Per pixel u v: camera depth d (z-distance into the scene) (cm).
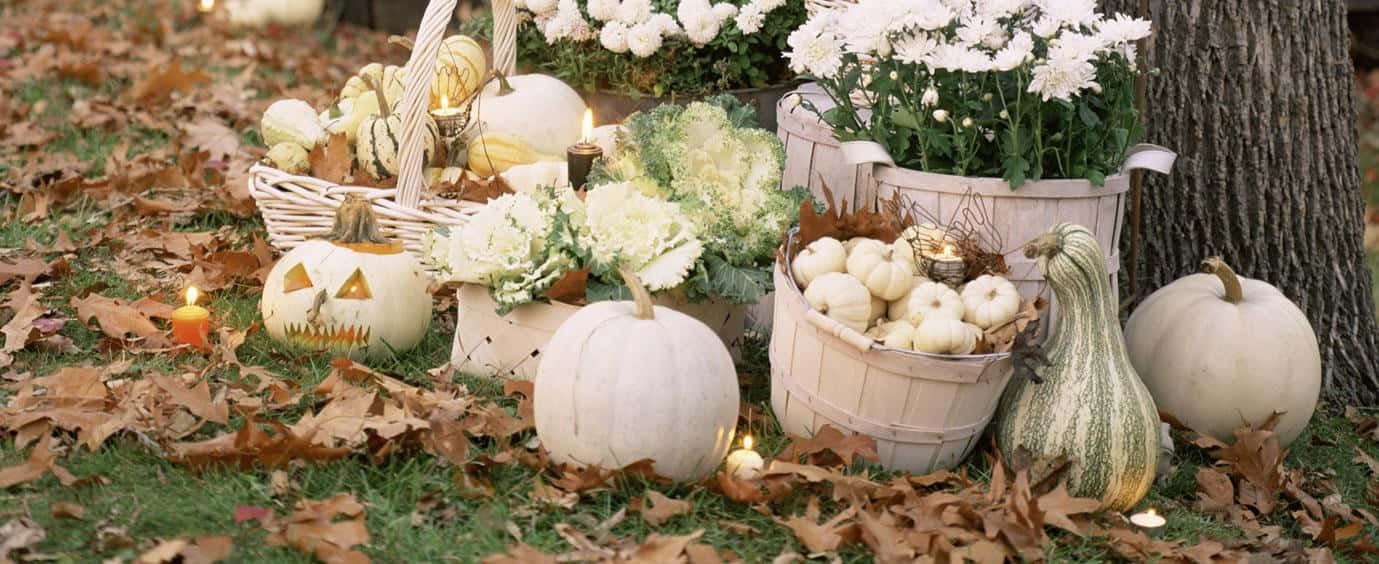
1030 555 278
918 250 321
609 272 331
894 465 315
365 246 354
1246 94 403
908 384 302
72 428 296
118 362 340
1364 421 395
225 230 459
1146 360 355
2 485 270
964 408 307
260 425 308
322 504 270
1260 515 328
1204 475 332
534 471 299
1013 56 303
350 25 928
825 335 305
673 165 348
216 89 667
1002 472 296
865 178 367
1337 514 329
